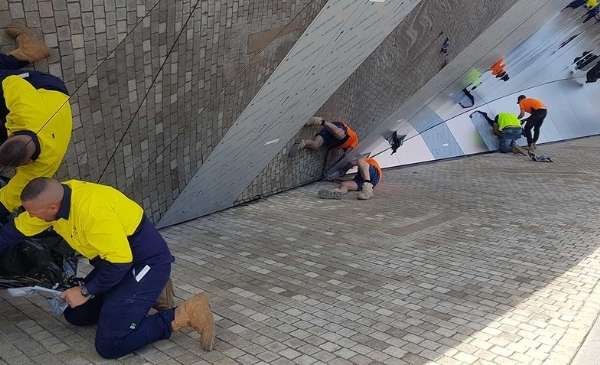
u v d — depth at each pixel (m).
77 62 3.97
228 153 6.54
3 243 3.41
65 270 3.86
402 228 7.09
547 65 15.03
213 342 3.78
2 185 3.88
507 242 6.54
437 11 7.77
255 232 6.75
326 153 9.55
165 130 5.23
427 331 4.16
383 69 8.12
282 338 3.99
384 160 11.73
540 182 10.52
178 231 6.67
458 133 13.48
